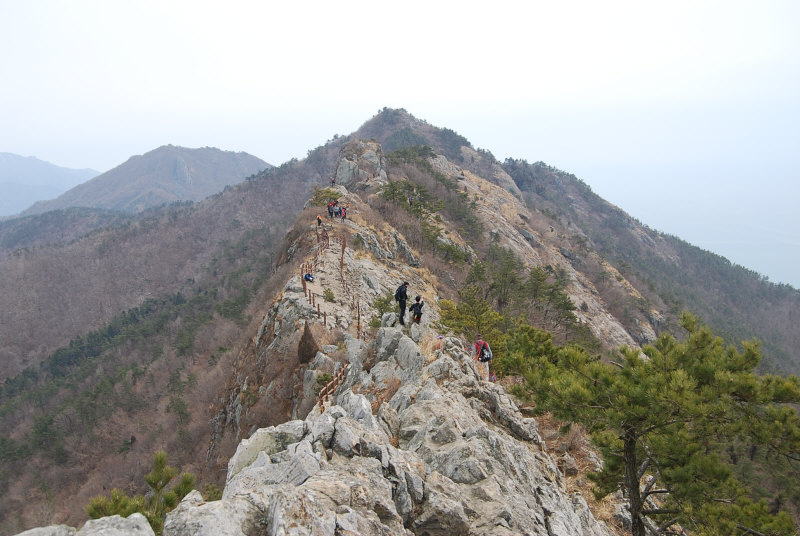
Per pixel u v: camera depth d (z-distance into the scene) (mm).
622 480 12164
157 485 7590
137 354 104438
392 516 5914
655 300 125312
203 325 87188
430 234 58719
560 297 51750
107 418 70250
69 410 73500
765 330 160000
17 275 177875
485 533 6773
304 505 4898
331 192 56375
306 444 6750
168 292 173250
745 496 10336
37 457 67250
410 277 42781
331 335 25219
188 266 195750
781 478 30797
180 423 51344
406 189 71625
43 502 58875
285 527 4543
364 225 47938
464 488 7848
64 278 182250
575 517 9617
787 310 176750
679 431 10422
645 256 199500
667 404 9570
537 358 14844
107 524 4195
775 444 9805
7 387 114125
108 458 63719
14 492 62094
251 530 4699
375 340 16359
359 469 6570
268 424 23750
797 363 125625
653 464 12281
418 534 6566
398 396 12062
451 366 13602
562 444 14086
